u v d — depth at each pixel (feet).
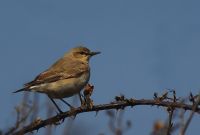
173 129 23.09
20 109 23.20
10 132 21.94
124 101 32.65
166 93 30.42
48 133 22.71
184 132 19.80
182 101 26.04
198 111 25.39
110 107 33.94
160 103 30.40
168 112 27.86
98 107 34.58
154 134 24.18
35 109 23.73
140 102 31.68
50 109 24.44
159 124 24.58
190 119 19.98
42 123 29.68
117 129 22.38
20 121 22.63
